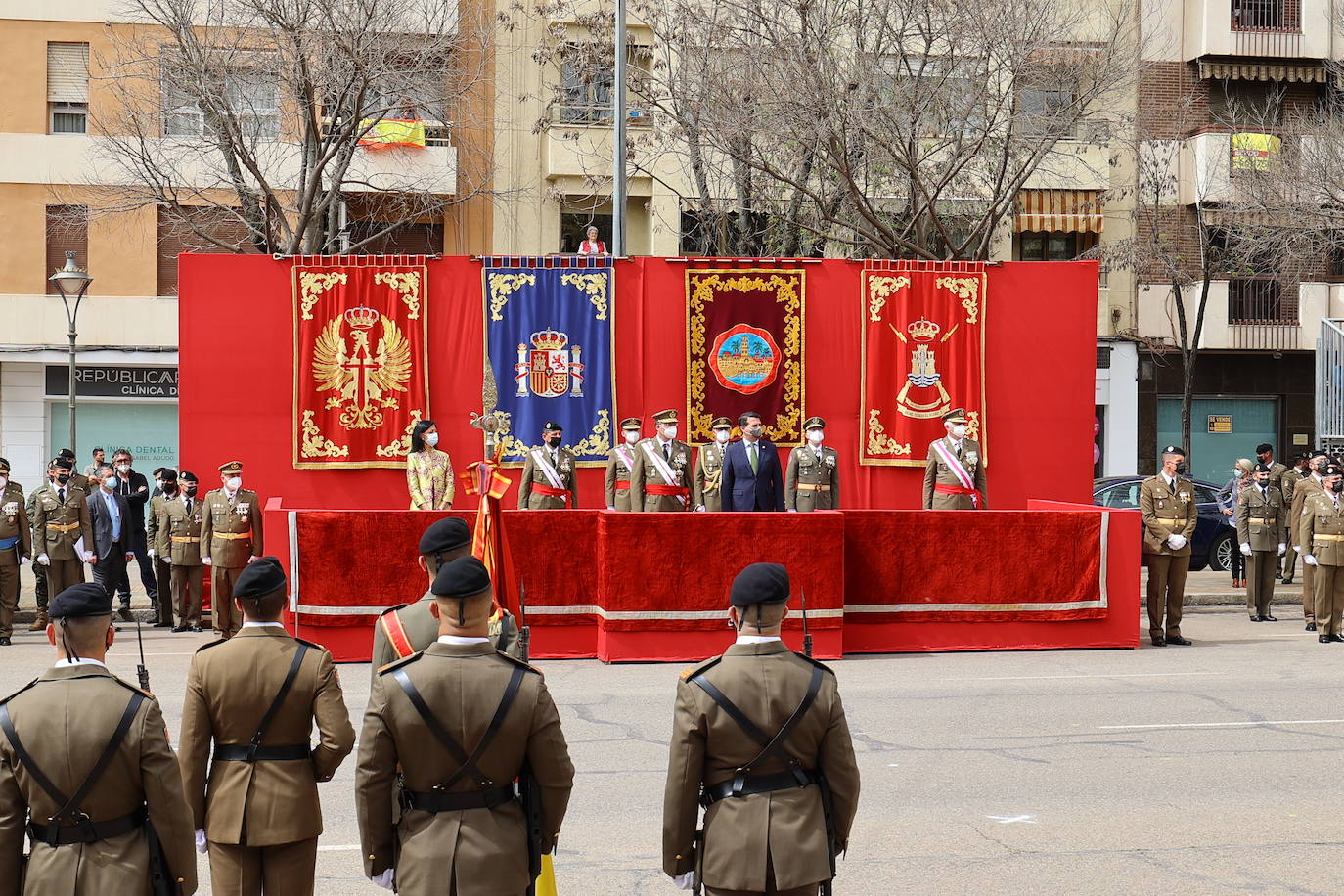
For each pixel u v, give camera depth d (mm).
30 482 26922
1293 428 31203
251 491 14992
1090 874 6785
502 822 4598
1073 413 17656
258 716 5309
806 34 20438
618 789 8391
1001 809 7980
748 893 4574
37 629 16594
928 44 20547
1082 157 28312
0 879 4293
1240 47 29984
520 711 4594
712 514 12906
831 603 13125
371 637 12852
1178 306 27797
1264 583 17266
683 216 27047
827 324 17219
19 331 26547
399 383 16172
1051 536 13938
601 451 16703
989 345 17531
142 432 27344
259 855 5371
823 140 19922
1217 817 7840
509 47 26969
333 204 23797
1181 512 14727
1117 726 10305
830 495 15789
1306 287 30516
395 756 4586
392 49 21078
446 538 5758
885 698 11336
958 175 22141
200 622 16391
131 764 4363
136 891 4316
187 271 15773
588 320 16719
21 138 26484
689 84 21328
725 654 4785
